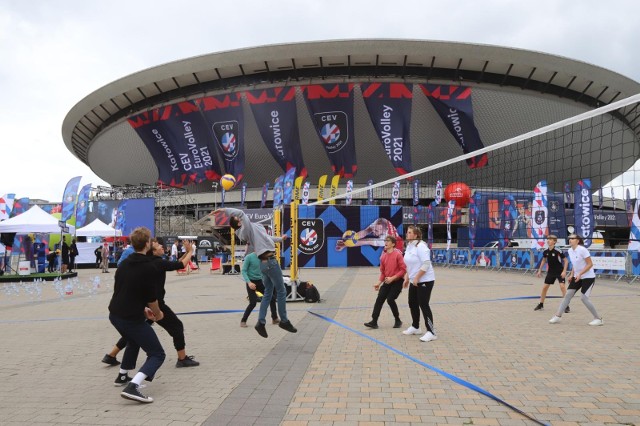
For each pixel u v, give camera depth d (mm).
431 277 6438
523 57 50438
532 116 54469
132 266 4227
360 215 25391
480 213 29203
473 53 50344
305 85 51344
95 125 65562
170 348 6207
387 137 50094
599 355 5469
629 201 38625
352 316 8719
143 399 3887
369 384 4387
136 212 31562
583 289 7527
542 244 20312
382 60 51625
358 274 20172
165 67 54531
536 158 52250
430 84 51125
